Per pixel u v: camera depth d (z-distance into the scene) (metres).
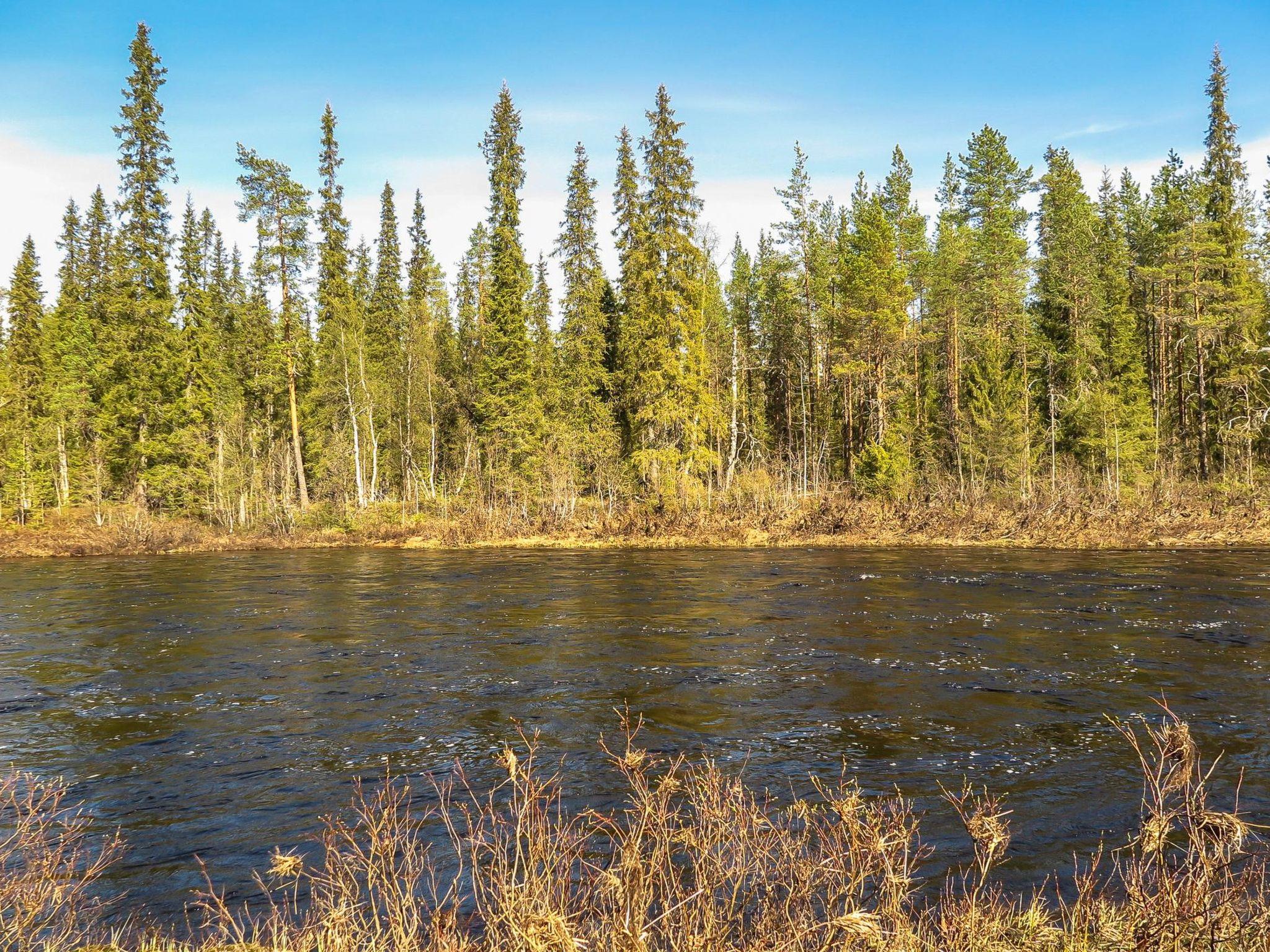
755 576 27.67
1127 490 44.97
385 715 11.91
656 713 11.79
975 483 46.53
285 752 10.34
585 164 51.88
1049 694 12.39
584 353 50.59
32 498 54.88
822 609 20.44
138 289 49.78
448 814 8.22
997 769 9.33
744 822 5.19
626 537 42.28
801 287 54.12
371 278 69.75
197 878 6.93
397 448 61.59
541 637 17.50
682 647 16.25
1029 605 20.41
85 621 20.50
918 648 15.76
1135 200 61.94
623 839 4.91
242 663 15.45
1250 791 8.44
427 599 23.66
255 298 56.19
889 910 4.47
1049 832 7.59
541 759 9.90
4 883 5.76
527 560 35.09
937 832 7.57
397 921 4.87
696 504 44.94
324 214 56.44
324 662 15.41
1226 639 15.88
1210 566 27.58
